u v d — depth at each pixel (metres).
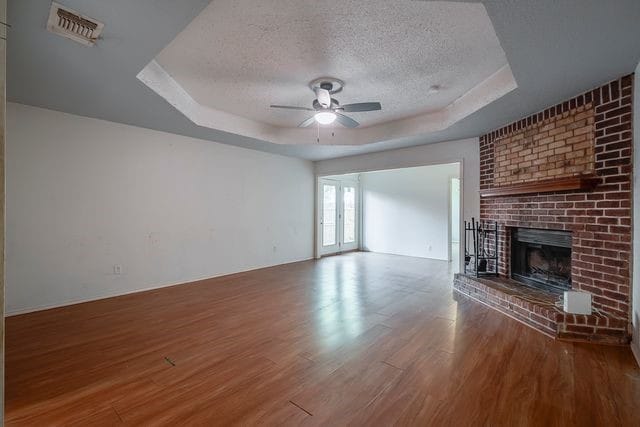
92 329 2.99
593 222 2.80
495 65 2.86
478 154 4.54
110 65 2.44
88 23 1.89
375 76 3.09
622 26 1.84
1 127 1.36
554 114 3.20
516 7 1.68
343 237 8.26
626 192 2.55
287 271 5.69
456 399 1.90
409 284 4.73
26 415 1.76
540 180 3.35
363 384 2.07
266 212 6.04
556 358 2.38
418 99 3.75
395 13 2.08
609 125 2.66
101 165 3.91
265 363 2.35
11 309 3.33
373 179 8.41
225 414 1.78
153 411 1.80
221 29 2.28
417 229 7.52
